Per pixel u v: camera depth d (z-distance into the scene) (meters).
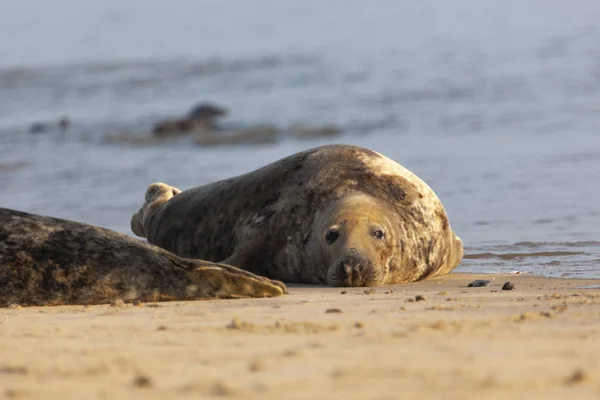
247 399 9.52
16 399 10.01
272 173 30.00
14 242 21.72
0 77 134.25
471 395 9.45
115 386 10.50
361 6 197.00
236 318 15.81
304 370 11.11
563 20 144.38
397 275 26.89
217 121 89.12
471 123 74.44
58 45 175.50
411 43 133.62
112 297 21.58
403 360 11.61
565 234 34.94
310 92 101.88
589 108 76.31
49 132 89.00
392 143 68.56
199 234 31.34
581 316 15.88
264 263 28.78
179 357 12.61
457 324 14.97
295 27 172.25
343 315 16.86
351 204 27.05
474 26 146.88
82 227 22.36
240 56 137.12
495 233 35.88
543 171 50.62
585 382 9.99
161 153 72.31
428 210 28.55
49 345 14.16
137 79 125.38
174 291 21.70
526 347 12.53
